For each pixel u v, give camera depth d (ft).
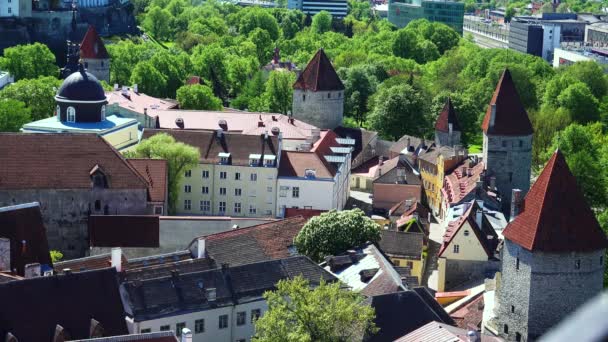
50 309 328.08
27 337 320.29
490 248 544.21
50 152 541.75
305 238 483.92
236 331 390.83
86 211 536.42
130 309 364.38
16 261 407.44
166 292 377.30
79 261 422.82
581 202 394.93
